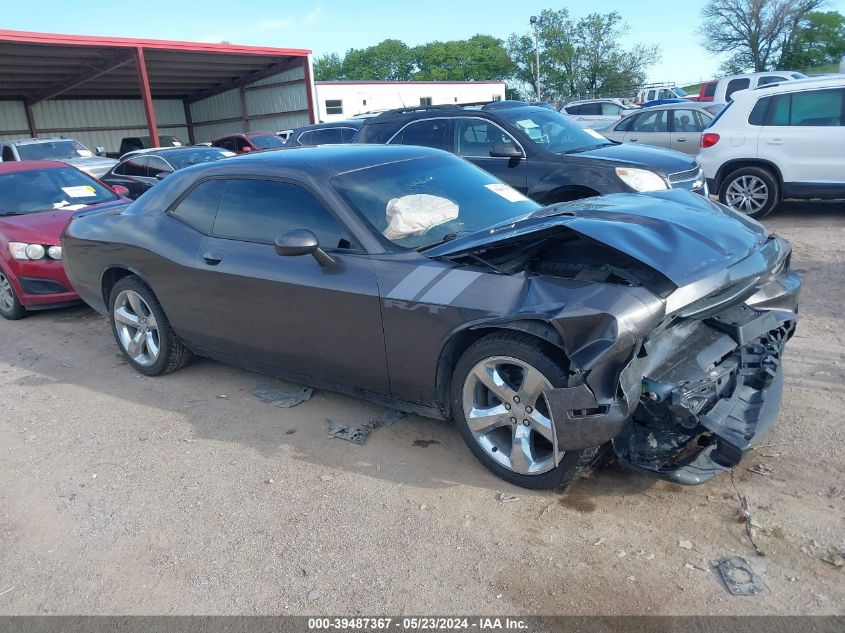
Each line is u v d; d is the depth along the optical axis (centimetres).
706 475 287
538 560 278
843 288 593
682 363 310
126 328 518
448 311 321
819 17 5006
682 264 297
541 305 291
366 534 304
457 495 327
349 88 3550
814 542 273
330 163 411
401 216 370
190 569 293
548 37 6488
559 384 289
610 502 312
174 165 1306
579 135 809
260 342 420
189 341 474
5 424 446
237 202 430
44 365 555
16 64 2397
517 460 319
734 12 5206
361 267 359
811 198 896
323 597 270
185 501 343
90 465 386
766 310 368
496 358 311
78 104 3127
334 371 389
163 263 457
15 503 355
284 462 371
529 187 735
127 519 332
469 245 337
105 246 500
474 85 4138
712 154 943
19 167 793
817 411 375
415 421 405
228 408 445
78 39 2184
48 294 666
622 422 279
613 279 312
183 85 3119
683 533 286
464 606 258
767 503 300
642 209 354
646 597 254
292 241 349
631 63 6375
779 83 897
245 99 3144
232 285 416
